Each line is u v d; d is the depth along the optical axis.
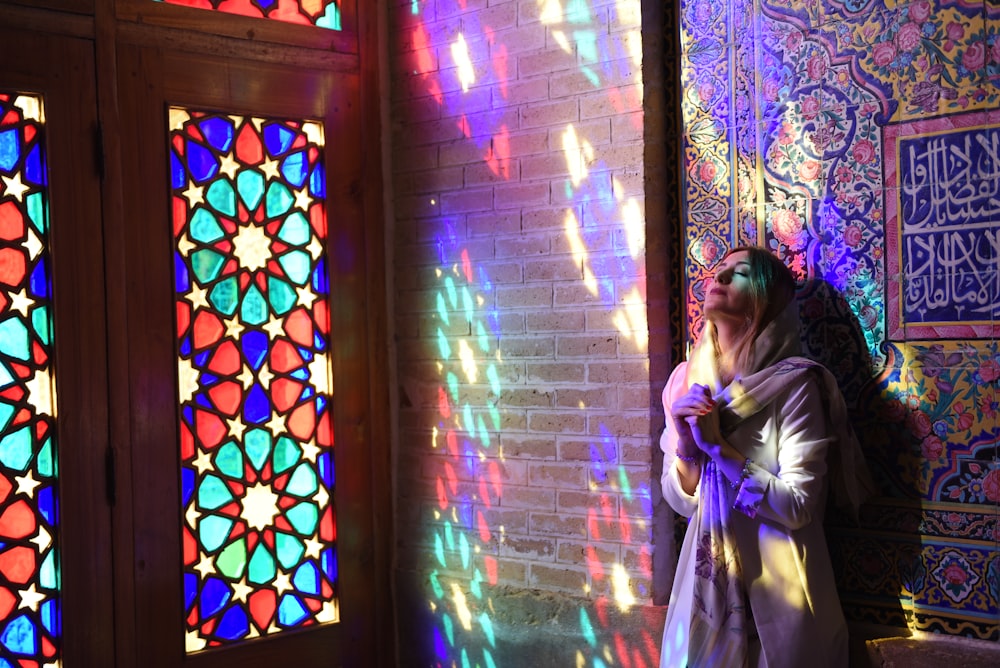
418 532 3.82
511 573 3.57
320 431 3.71
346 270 3.75
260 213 3.56
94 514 3.21
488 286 3.63
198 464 3.43
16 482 3.10
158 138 3.33
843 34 2.94
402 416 3.86
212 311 3.46
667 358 3.31
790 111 3.04
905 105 2.85
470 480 3.68
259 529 3.56
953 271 2.78
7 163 3.09
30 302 3.12
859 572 2.93
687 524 3.32
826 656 2.72
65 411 3.15
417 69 3.81
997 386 2.72
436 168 3.76
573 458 3.43
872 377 2.90
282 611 3.61
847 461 2.80
